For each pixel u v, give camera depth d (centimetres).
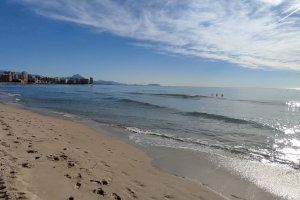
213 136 1762
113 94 7362
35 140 1074
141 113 2878
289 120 3012
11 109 2542
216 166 1066
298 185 884
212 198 750
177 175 936
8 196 531
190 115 2847
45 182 647
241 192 819
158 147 1347
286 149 1466
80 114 2648
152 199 679
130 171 891
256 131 2084
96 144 1259
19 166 719
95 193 645
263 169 1048
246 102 5716
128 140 1480
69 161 852
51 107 3322
